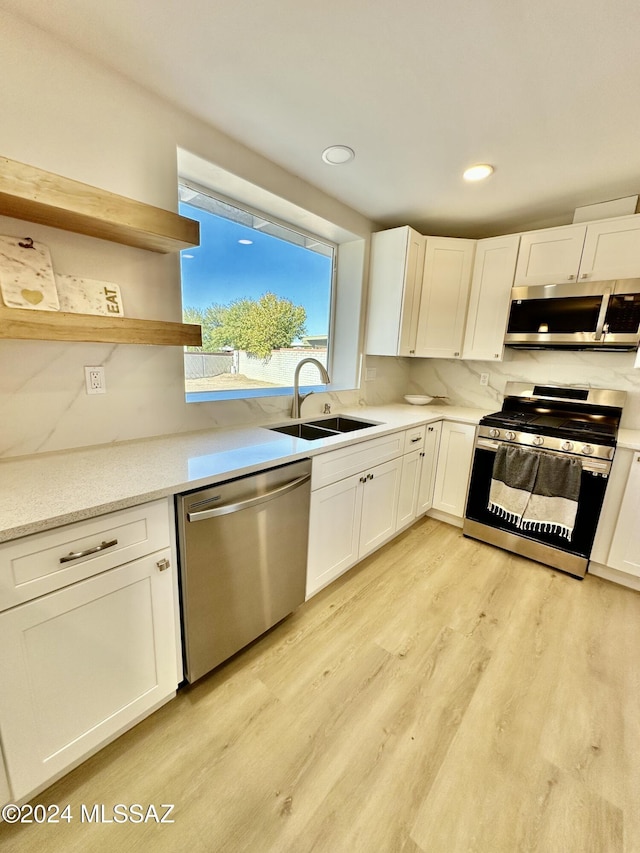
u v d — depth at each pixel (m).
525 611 1.93
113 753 1.19
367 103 1.44
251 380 2.32
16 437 1.30
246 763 1.18
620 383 2.47
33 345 1.29
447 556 2.45
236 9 1.06
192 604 1.31
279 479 1.52
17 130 1.14
